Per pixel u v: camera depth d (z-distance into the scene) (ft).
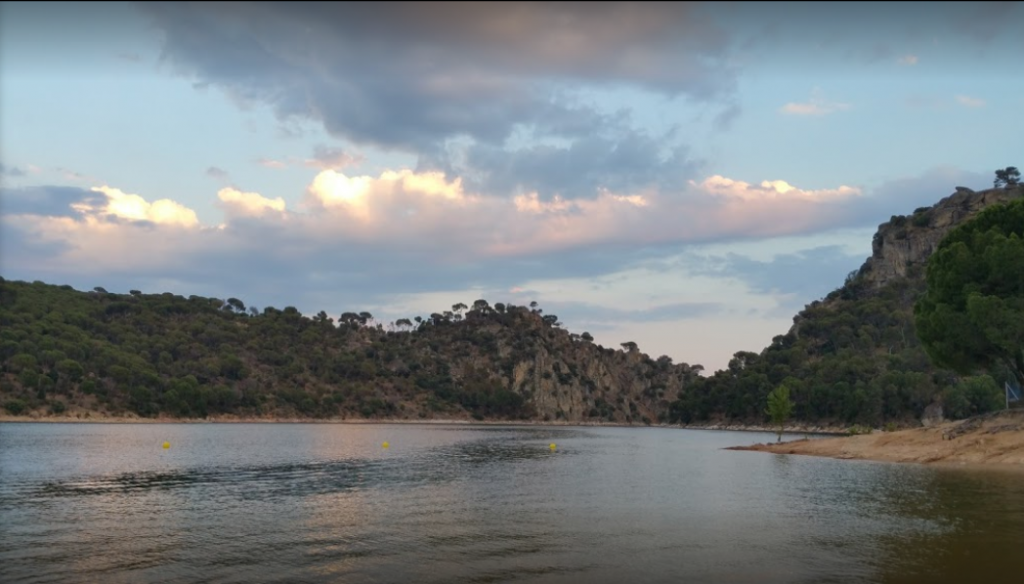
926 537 97.81
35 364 641.40
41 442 335.47
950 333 238.89
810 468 212.43
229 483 176.04
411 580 76.13
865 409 633.61
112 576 77.92
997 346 232.73
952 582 74.28
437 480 187.21
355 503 138.41
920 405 615.57
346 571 80.12
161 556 87.81
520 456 296.71
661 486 168.45
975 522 108.88
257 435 478.59
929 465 207.82
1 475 188.65
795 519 115.65
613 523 112.98
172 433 472.03
